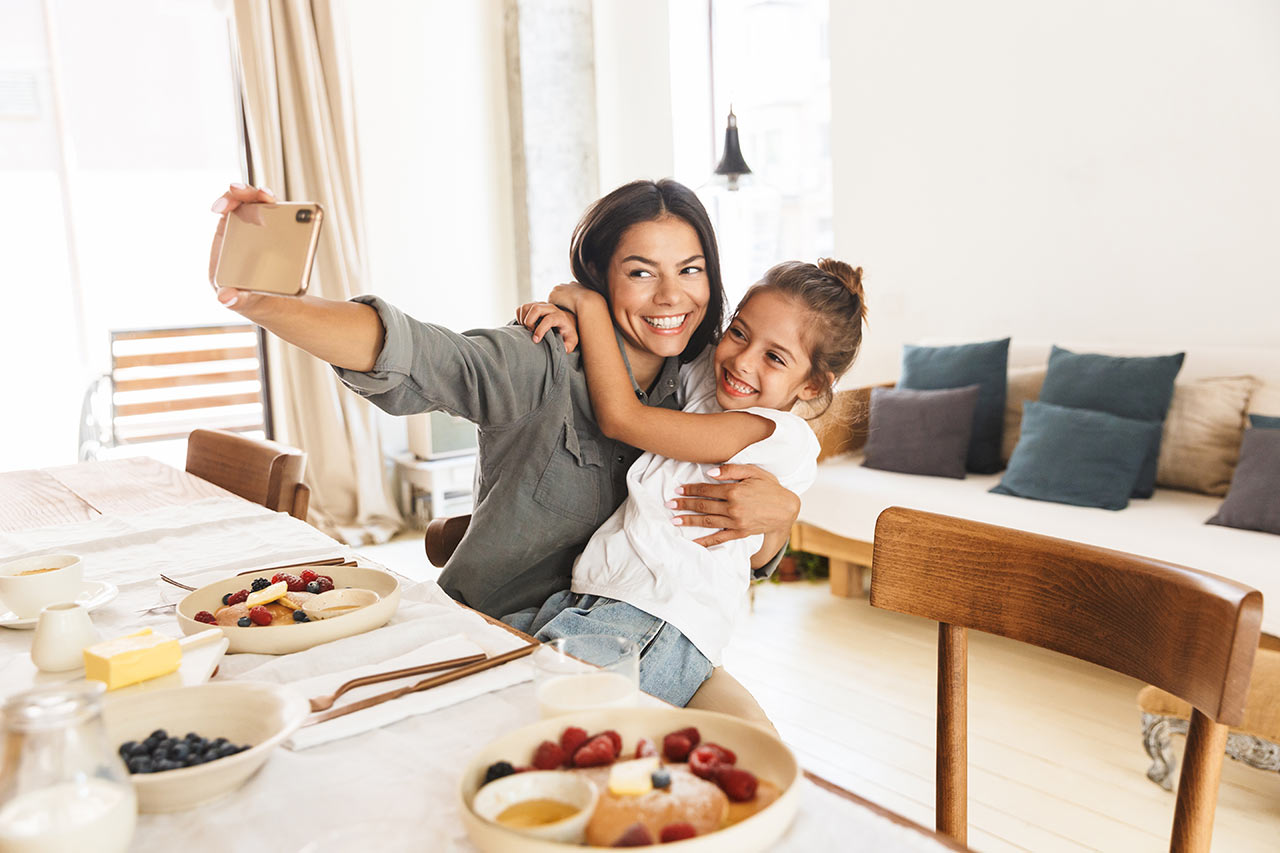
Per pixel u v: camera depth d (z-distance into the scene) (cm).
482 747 78
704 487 126
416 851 64
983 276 378
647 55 500
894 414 340
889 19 393
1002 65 361
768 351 132
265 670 91
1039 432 301
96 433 430
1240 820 200
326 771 75
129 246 636
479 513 136
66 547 148
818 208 469
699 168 501
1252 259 308
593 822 60
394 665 93
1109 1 330
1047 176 354
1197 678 81
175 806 68
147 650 85
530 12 491
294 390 445
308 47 433
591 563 129
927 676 277
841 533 329
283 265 85
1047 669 278
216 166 641
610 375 128
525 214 505
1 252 504
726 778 64
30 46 429
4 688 89
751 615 332
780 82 468
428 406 116
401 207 484
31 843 55
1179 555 247
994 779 218
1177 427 296
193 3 448
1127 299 339
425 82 485
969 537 103
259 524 160
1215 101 310
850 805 69
